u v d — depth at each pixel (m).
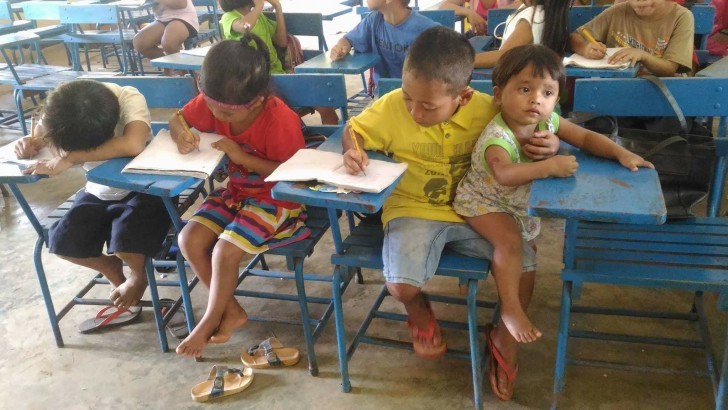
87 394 2.03
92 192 2.21
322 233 1.96
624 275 1.54
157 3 5.07
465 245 1.70
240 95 1.75
